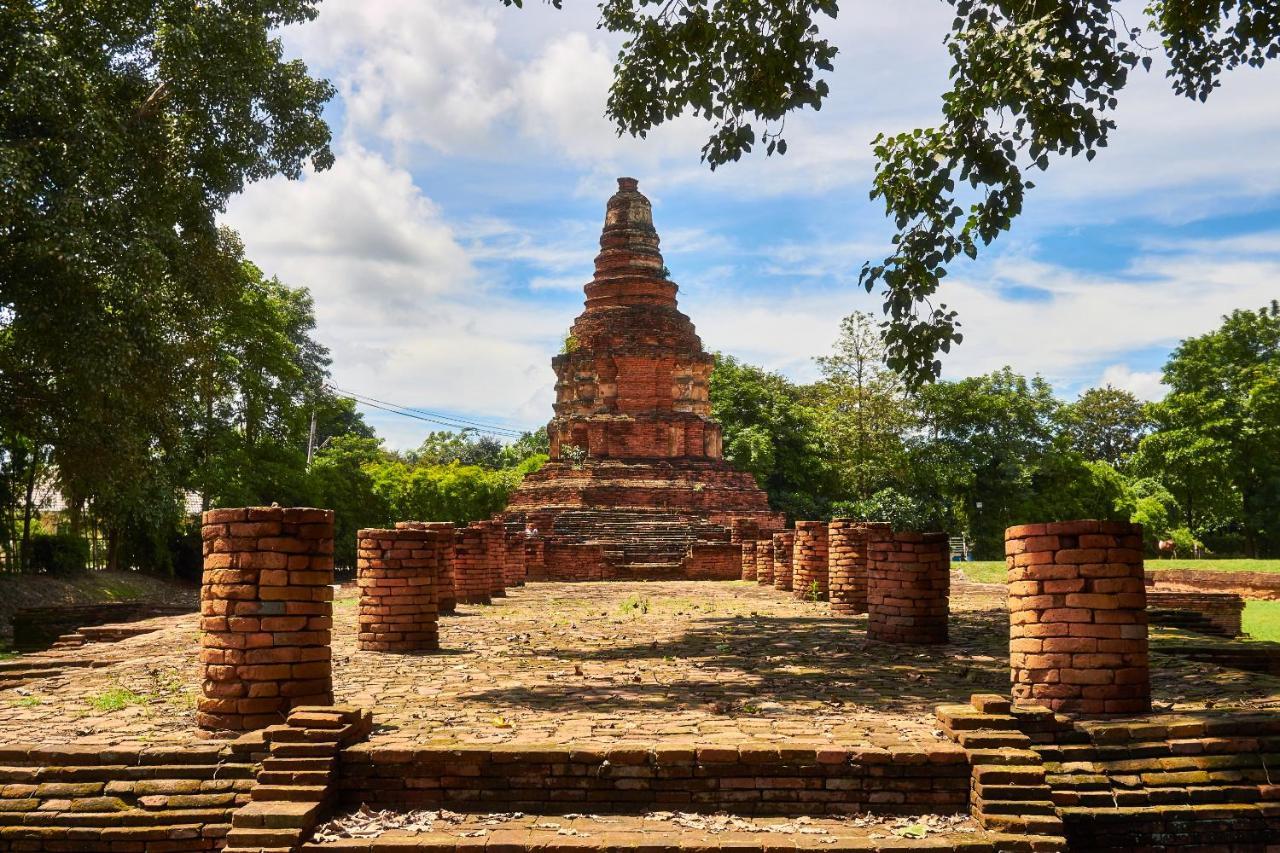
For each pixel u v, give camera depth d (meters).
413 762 7.50
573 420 43.53
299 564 8.70
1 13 19.30
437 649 13.96
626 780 7.43
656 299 45.31
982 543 50.97
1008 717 7.86
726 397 57.38
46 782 7.48
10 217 18.48
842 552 19.83
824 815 7.30
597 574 36.81
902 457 49.78
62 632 21.62
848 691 10.34
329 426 73.81
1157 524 52.16
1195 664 11.71
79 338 20.42
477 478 50.94
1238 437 51.34
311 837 6.77
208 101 23.59
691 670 11.85
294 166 26.94
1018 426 50.62
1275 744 7.83
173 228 24.59
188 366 26.94
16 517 32.72
